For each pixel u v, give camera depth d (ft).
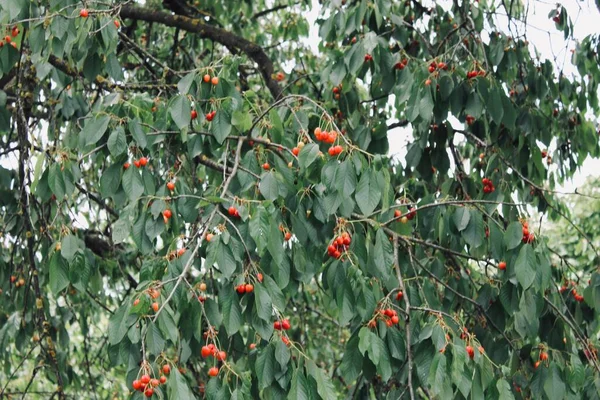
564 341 12.32
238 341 11.47
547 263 10.37
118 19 11.21
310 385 8.77
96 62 11.83
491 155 13.87
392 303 10.71
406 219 11.78
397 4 16.25
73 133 13.05
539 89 14.42
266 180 9.77
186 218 10.21
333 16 13.07
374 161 9.52
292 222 10.00
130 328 8.68
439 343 9.25
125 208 9.61
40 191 10.22
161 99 13.57
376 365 9.51
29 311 14.98
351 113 14.17
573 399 10.80
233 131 11.85
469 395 10.22
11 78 16.07
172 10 19.48
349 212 9.89
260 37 21.74
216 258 8.84
